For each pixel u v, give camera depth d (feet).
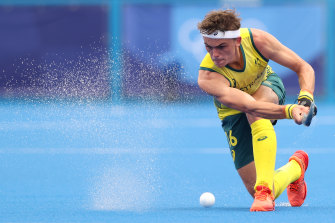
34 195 64.03
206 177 80.18
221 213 49.70
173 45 206.08
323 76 209.36
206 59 52.03
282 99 57.00
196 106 204.64
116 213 50.31
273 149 51.29
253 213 49.47
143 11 207.51
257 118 52.08
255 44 51.98
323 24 208.54
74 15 207.31
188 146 119.85
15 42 205.87
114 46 206.90
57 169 89.04
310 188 69.51
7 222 45.78
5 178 79.87
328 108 199.62
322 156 104.99
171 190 67.87
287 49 52.85
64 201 59.06
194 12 206.69
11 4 206.28
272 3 209.26
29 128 142.41
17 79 198.70
